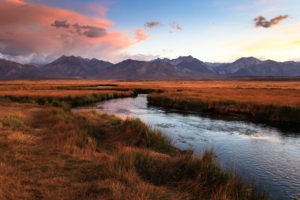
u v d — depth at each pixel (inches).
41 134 389.1
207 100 1055.6
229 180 221.9
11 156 252.5
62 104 1027.9
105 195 169.3
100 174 217.2
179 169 251.1
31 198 159.8
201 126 644.1
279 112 756.0
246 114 842.8
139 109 1044.5
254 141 478.3
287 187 257.4
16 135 352.2
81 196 166.6
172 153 368.2
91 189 178.9
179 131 574.2
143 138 408.8
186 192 198.8
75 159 262.8
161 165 261.1
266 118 772.6
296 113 721.6
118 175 208.5
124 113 904.9
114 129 491.5
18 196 159.9
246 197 212.2
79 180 199.8
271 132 571.5
